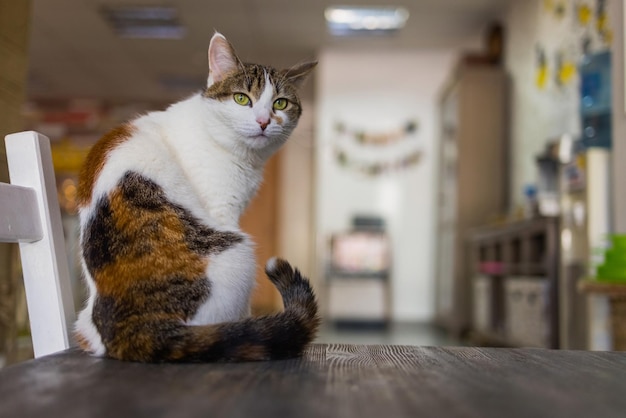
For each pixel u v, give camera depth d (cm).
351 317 686
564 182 319
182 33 603
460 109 535
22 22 147
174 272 93
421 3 524
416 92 690
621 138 231
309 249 828
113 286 90
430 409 51
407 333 552
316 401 53
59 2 524
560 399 56
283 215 834
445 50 651
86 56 668
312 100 795
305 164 837
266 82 143
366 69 689
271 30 598
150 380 62
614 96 234
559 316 311
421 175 693
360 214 693
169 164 108
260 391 57
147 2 524
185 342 79
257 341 80
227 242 101
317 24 579
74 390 56
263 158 142
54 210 88
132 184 99
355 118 696
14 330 180
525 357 82
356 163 696
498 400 55
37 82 764
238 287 98
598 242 277
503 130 533
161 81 767
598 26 344
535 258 348
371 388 59
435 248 662
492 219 487
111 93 816
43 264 86
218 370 70
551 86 420
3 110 139
